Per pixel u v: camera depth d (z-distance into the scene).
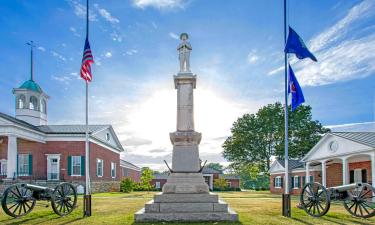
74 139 33.38
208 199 10.99
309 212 12.98
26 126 30.36
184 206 10.73
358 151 22.78
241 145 51.22
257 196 31.61
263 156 50.25
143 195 30.70
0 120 28.80
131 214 12.39
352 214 12.55
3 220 11.38
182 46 12.80
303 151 47.94
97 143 35.84
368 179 25.72
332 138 26.44
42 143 33.16
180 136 11.70
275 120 50.12
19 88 36.03
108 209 14.70
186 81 12.42
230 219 10.45
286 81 13.59
